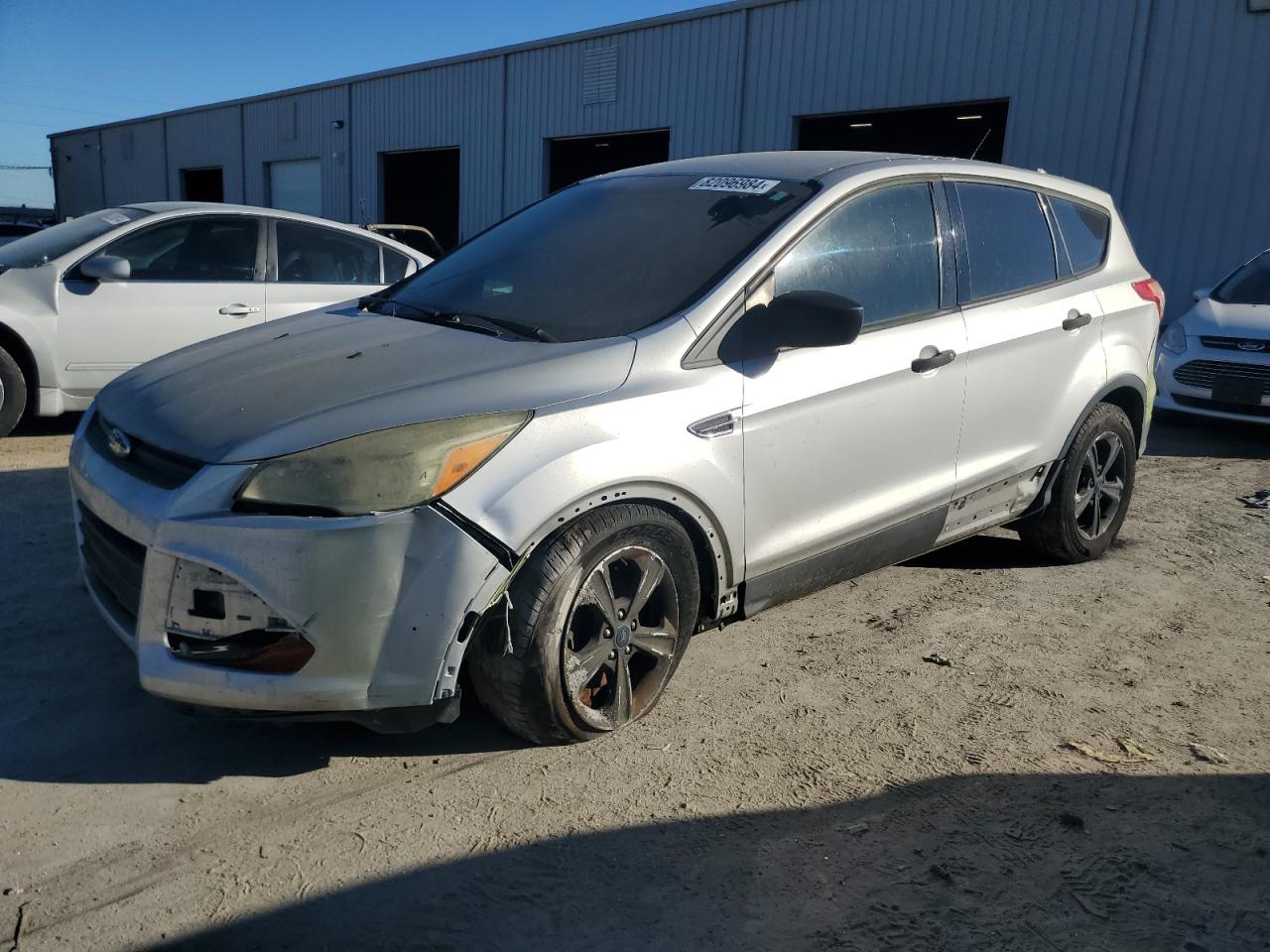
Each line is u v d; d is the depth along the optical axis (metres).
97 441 3.20
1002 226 4.42
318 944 2.26
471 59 22.89
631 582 3.10
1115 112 13.27
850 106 16.05
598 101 20.16
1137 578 4.93
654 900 2.45
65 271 6.77
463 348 3.14
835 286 3.63
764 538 3.40
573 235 3.89
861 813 2.84
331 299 7.65
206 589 2.60
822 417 3.48
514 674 2.87
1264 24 11.97
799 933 2.36
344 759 3.04
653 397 3.04
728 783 2.97
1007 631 4.21
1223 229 12.52
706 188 3.89
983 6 14.39
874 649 3.99
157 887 2.43
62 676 3.46
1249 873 2.64
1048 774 3.09
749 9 17.33
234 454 2.64
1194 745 3.30
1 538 4.80
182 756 3.02
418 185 27.70
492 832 2.70
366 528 2.57
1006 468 4.36
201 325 7.13
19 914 2.31
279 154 30.08
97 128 40.19
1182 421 9.72
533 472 2.76
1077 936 2.38
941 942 2.34
